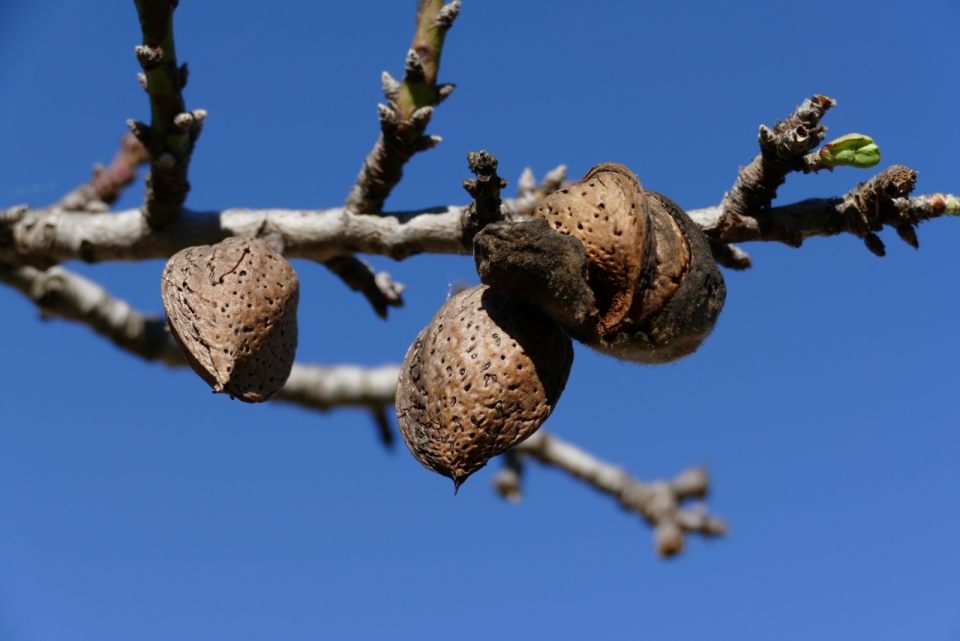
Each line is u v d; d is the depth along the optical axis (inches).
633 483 32.8
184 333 21.3
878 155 22.0
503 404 20.6
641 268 20.5
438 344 20.7
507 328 20.7
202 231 24.1
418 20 23.3
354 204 23.6
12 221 24.9
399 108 23.2
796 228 22.6
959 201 22.0
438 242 23.4
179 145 23.7
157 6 22.9
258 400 21.5
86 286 28.3
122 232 24.5
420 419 20.8
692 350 21.0
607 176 20.7
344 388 29.7
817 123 22.1
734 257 23.2
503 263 20.2
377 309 24.7
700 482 32.8
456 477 20.6
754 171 22.4
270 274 21.5
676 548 32.3
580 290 20.3
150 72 23.2
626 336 20.7
